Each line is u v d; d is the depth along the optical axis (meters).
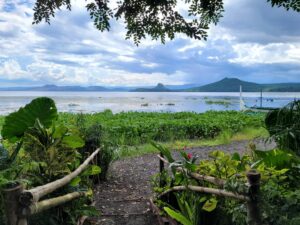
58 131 3.00
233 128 12.19
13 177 2.41
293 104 3.34
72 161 3.18
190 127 11.91
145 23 4.45
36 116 3.30
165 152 3.53
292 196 2.03
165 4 4.21
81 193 3.07
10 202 1.59
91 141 5.55
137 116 15.73
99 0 4.24
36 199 1.74
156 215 4.04
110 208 4.57
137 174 6.66
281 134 3.12
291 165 2.45
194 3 4.29
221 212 2.63
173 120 13.22
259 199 1.88
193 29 4.34
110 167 6.39
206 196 2.76
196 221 2.84
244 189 1.93
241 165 2.56
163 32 4.50
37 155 2.81
